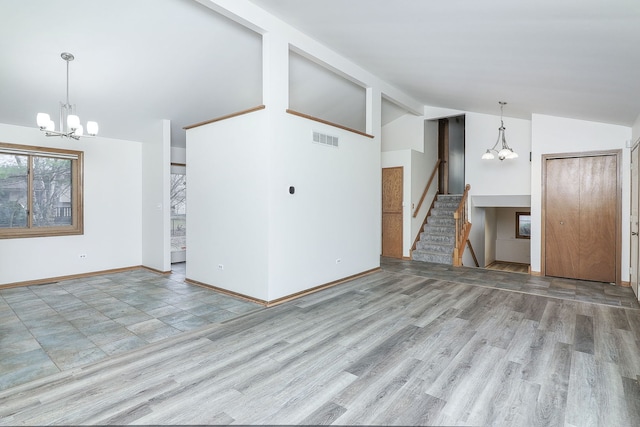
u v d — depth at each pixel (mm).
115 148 6113
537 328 3328
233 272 4445
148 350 2861
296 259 4355
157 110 5398
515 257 9477
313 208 4590
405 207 7293
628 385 2318
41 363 2631
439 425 1920
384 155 7625
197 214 4957
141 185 6465
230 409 2061
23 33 3371
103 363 2633
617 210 5121
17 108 4578
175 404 2105
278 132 4047
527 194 6473
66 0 3119
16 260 5051
